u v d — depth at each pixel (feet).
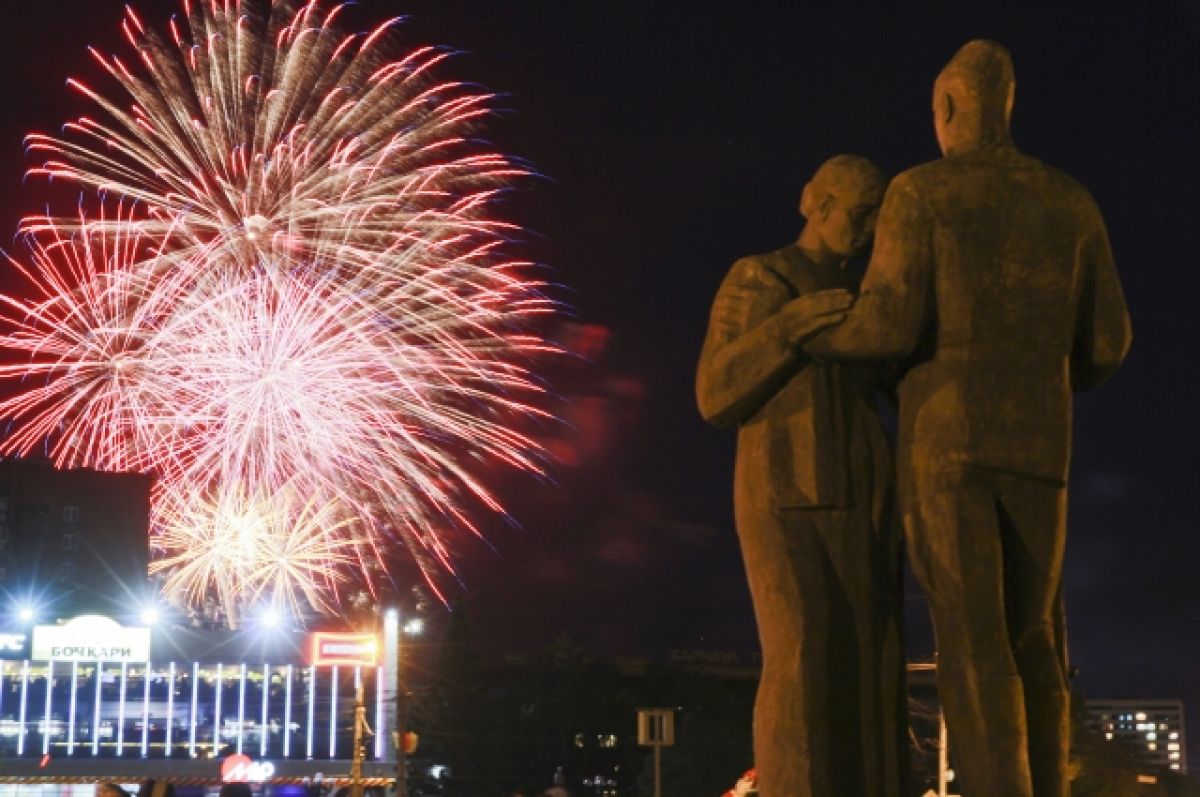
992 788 22.47
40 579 234.99
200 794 208.85
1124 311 23.54
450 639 208.13
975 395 22.74
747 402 24.31
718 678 259.80
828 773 23.76
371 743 205.87
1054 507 22.99
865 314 23.03
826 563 24.17
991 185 22.91
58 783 206.90
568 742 215.92
